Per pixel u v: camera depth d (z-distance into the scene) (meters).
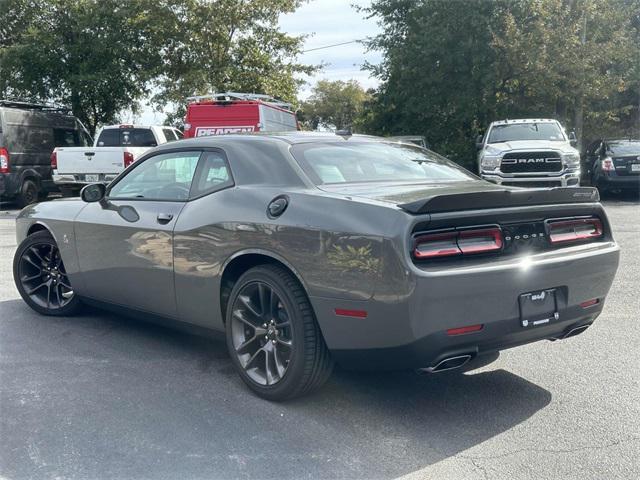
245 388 4.32
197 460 3.35
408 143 5.30
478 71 21.06
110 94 24.70
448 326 3.47
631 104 25.98
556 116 22.38
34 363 4.81
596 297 4.16
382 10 24.41
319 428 3.73
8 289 7.20
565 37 20.61
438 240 3.54
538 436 3.62
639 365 4.76
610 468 3.26
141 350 5.11
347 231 3.59
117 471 3.24
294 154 4.35
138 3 24.38
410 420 3.84
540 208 3.88
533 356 4.98
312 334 3.85
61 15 24.66
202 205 4.50
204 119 16.34
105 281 5.30
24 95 24.44
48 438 3.60
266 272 3.99
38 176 17.84
